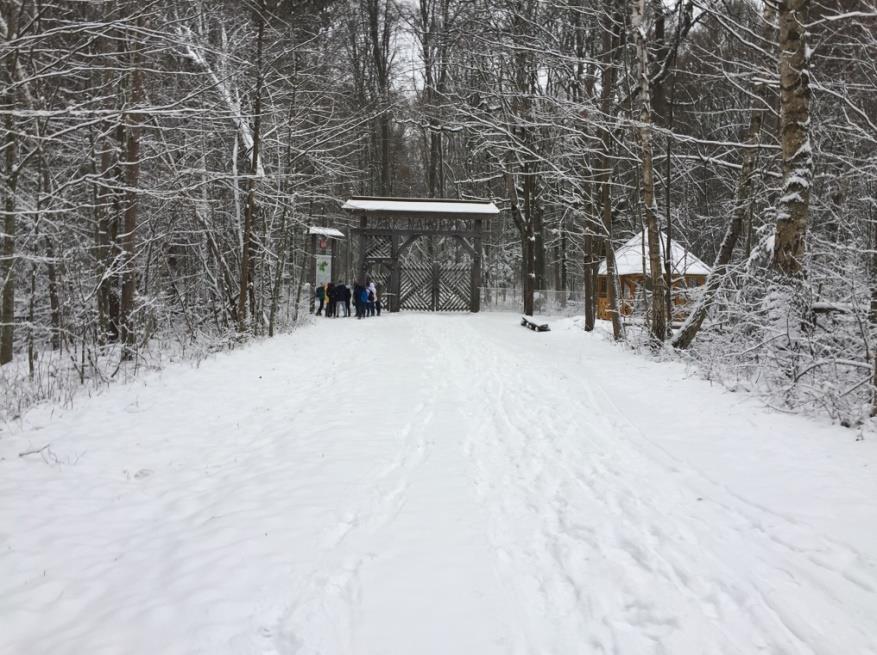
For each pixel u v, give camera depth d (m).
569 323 22.52
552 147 21.56
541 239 34.59
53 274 12.06
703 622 3.20
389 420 8.00
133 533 4.70
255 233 18.48
